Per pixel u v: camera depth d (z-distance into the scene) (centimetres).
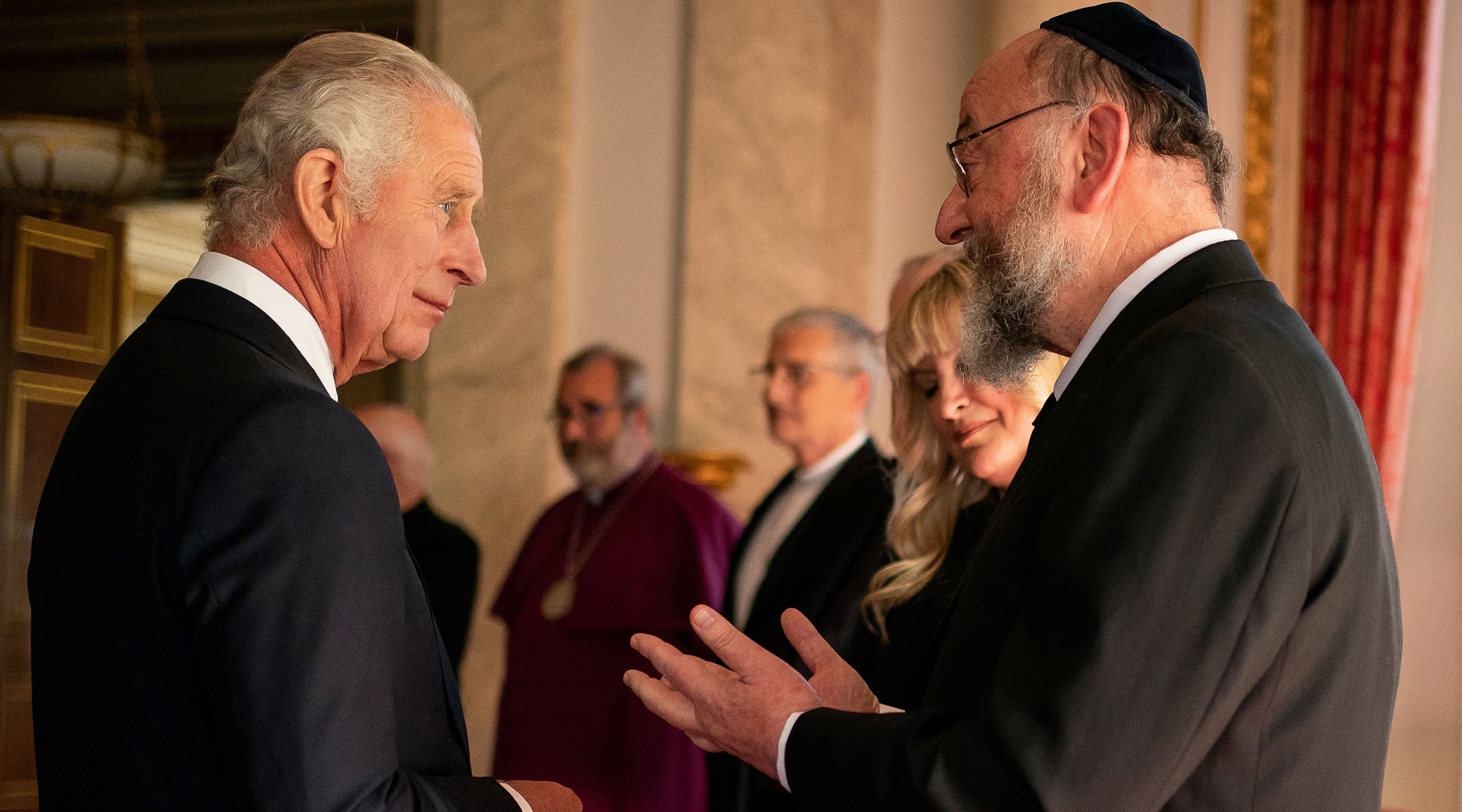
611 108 579
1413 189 452
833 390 333
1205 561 111
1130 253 140
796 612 158
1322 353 128
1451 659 449
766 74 553
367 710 125
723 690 139
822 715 129
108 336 630
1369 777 121
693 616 144
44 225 605
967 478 224
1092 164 141
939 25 544
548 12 577
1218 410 115
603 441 424
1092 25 144
